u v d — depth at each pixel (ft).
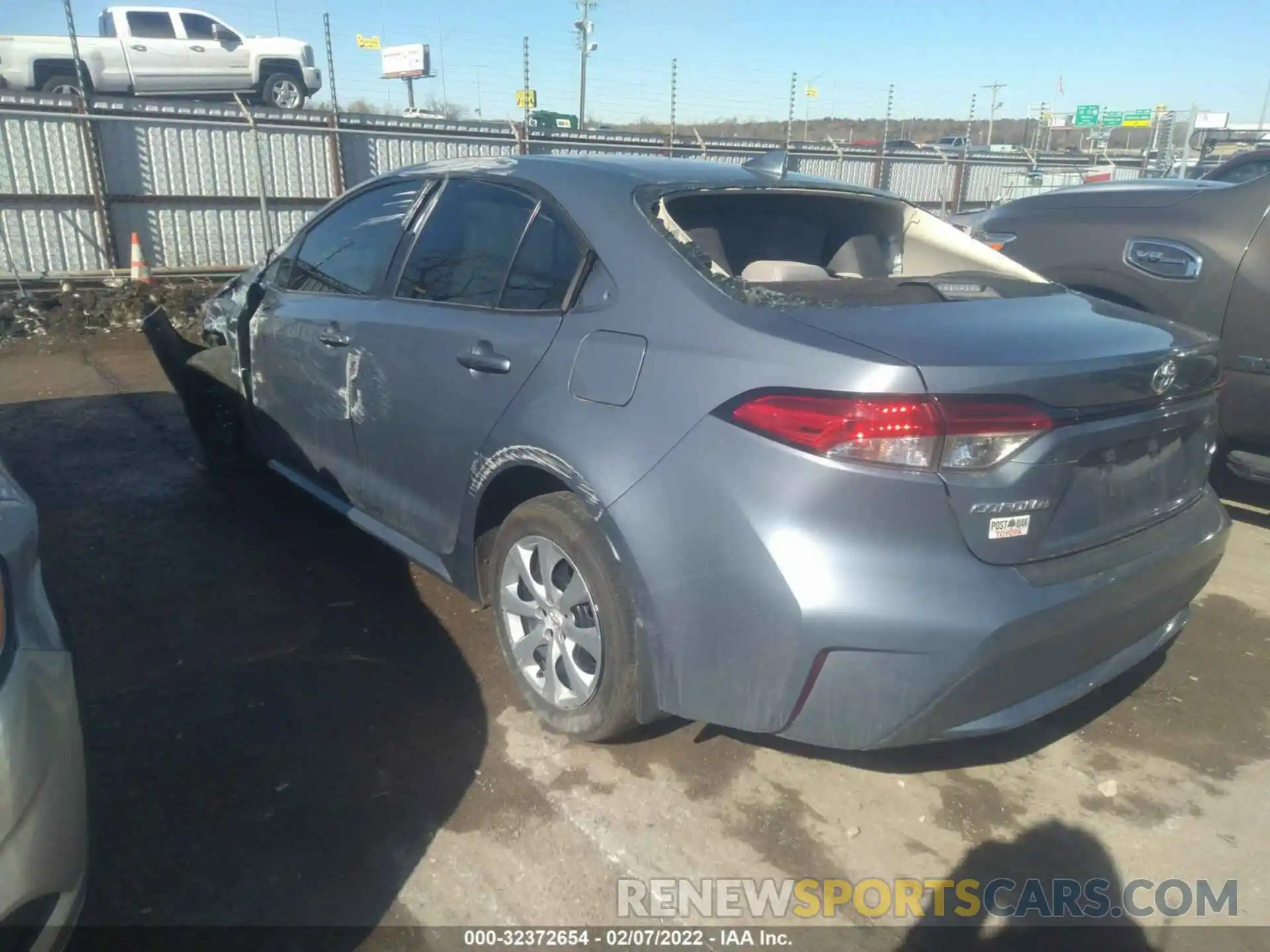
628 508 8.38
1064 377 7.75
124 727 9.84
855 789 9.44
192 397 16.22
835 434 7.40
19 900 5.69
